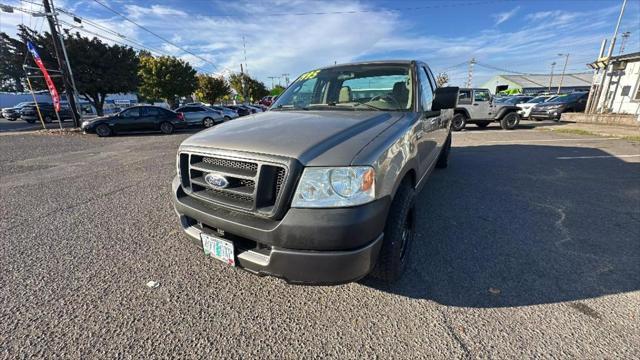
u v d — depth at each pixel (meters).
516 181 4.86
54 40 15.69
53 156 7.95
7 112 24.89
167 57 32.09
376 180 1.65
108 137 12.77
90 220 3.54
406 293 2.16
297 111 2.79
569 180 4.86
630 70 14.55
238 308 2.05
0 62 29.81
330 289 2.22
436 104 2.75
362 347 1.72
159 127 14.12
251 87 58.19
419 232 3.10
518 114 12.08
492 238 2.95
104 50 22.48
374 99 2.94
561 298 2.08
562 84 59.50
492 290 2.18
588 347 1.68
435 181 4.92
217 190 1.86
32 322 1.93
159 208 3.92
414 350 1.69
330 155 1.61
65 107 23.64
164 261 2.63
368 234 1.60
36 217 3.64
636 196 4.07
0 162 7.16
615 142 8.45
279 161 1.59
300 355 1.68
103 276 2.41
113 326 1.89
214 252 1.94
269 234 1.61
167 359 1.66
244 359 1.66
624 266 2.44
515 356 1.63
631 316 1.90
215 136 1.98
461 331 1.81
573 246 2.78
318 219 1.53
